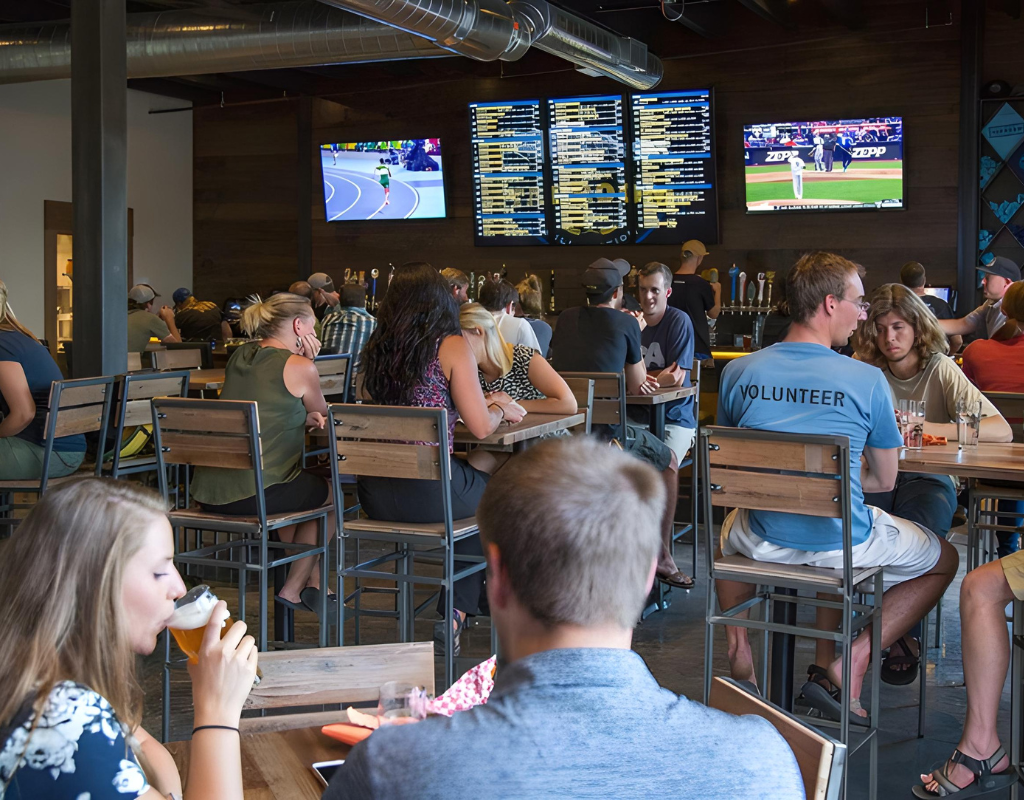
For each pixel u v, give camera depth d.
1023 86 8.66
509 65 10.59
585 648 0.94
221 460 3.32
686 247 7.14
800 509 2.73
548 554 0.95
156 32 7.88
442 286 3.38
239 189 12.25
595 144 10.16
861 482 2.95
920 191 9.23
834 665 3.00
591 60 8.15
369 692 1.81
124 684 1.28
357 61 7.69
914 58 9.12
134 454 4.79
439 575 4.98
